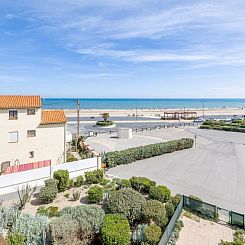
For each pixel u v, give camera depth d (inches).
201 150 1560.0
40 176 918.4
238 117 3959.2
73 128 2508.6
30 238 524.7
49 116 1238.9
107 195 770.8
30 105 1126.4
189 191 901.2
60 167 969.5
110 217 546.6
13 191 850.8
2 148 1053.2
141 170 1136.2
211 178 1042.1
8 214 593.0
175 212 649.0
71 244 497.4
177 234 600.1
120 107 7652.6
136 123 3073.3
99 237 533.0
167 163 1255.5
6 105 1058.7
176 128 2605.8
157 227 559.5
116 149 1551.4
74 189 887.1
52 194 770.2
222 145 1728.6
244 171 1139.9
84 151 1414.9
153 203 635.5
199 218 693.3
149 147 1359.5
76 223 518.3
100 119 3464.6
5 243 474.6
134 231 581.9
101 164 1120.8
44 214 663.1
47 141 1194.6
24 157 1122.0
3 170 1021.8
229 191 904.9
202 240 588.1
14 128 1084.5
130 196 641.6
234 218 658.2
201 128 2600.9
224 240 590.9
